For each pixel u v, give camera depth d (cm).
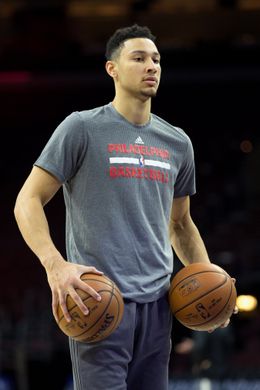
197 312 405
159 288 409
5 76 2516
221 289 407
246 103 2670
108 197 402
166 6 2281
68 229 417
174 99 2705
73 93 2658
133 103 414
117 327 391
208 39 2356
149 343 410
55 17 2350
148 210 410
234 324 1533
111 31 2356
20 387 1469
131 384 421
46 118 2677
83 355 397
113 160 405
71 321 373
